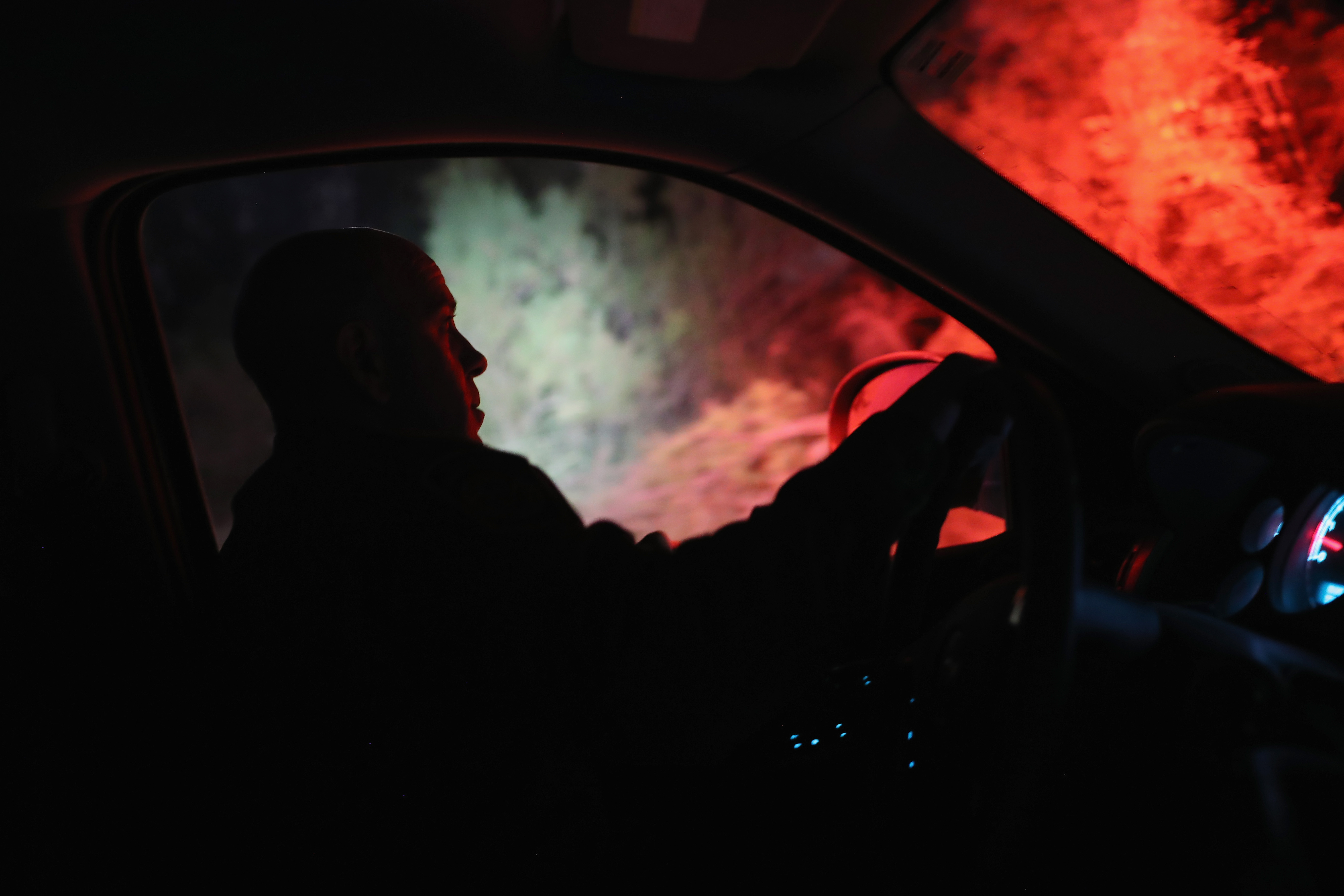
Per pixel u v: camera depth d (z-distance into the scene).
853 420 1.58
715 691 0.67
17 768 1.58
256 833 0.80
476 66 1.33
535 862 0.78
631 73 1.38
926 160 1.50
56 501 1.53
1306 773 0.79
